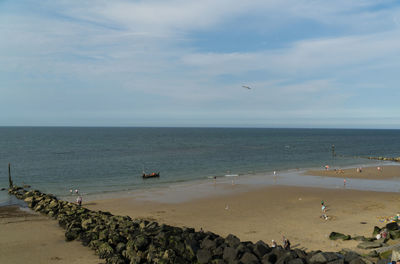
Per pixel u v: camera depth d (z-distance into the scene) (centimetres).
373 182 5572
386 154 11806
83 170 7181
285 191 4744
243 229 2975
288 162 8950
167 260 1986
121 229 2616
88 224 2838
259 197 4341
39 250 2378
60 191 4953
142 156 10194
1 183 5681
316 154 11412
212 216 3422
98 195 4609
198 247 2195
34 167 7588
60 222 3041
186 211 3638
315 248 2466
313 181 5684
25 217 3369
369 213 3484
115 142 17062
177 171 7144
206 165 8169
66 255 2286
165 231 2427
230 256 2016
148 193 4694
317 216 3388
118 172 6938
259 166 8038
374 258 1991
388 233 2484
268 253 2050
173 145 15288
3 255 2273
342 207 3762
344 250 2183
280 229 2958
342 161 9331
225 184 5425
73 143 15950
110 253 2222
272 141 19350
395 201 4062
